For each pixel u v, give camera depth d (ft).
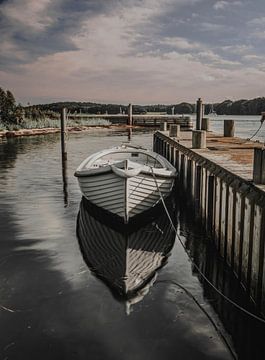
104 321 21.04
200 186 38.09
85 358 17.99
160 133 80.74
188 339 19.53
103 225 39.29
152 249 32.68
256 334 20.07
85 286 25.27
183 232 37.29
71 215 42.73
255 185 22.54
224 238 28.19
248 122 285.02
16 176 66.54
